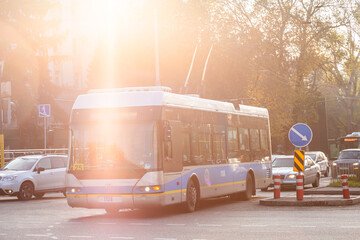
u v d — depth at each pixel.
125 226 20.20
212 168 27.00
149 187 22.64
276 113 66.19
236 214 23.78
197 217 22.91
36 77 70.25
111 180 22.97
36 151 50.97
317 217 21.83
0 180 35.38
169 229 19.05
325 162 58.81
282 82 66.31
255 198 32.38
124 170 22.88
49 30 70.12
